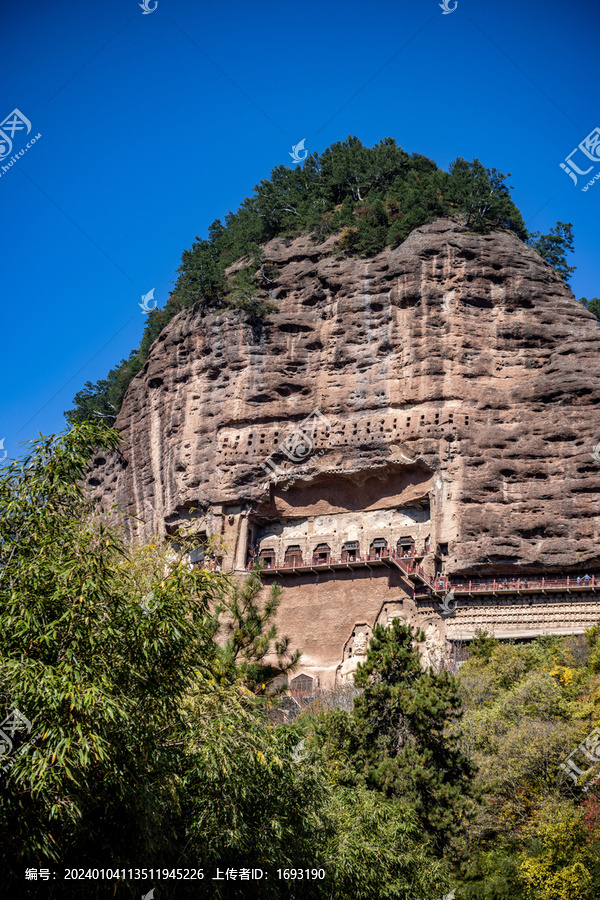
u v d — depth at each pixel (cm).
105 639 1797
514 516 6244
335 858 2311
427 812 2988
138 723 1798
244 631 3250
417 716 3186
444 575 6297
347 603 6669
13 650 1703
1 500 1897
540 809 3456
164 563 2284
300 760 2250
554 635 5709
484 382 6719
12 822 1592
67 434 2030
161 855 1809
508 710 4072
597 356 6600
